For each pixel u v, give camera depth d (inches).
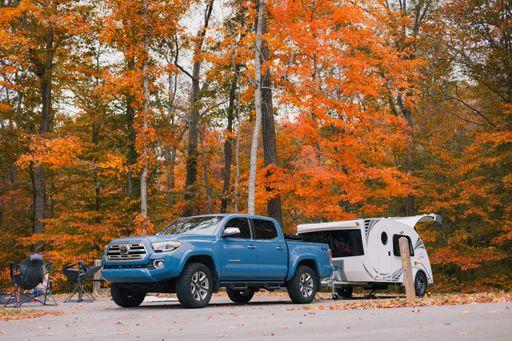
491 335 246.1
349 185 898.1
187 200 1294.3
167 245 498.9
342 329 301.1
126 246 509.7
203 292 512.7
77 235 1096.8
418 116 1214.9
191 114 1256.2
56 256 1038.4
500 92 1158.3
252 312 456.8
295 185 905.5
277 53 931.3
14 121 1269.7
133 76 912.3
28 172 1363.2
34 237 1080.2
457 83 1233.4
